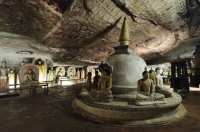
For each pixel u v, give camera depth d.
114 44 14.05
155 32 13.59
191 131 4.56
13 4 6.90
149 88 5.65
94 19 9.71
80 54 15.91
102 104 5.53
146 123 5.00
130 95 6.36
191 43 18.25
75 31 10.61
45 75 15.50
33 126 5.02
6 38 10.08
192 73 16.84
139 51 18.11
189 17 12.54
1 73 10.91
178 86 12.31
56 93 11.91
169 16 11.45
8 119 5.71
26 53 13.61
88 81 8.67
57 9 7.87
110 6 9.07
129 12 10.02
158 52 19.50
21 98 9.88
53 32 10.17
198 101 8.77
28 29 9.48
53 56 15.59
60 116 6.07
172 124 5.12
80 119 5.70
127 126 4.92
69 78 19.17
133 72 6.93
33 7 7.32
